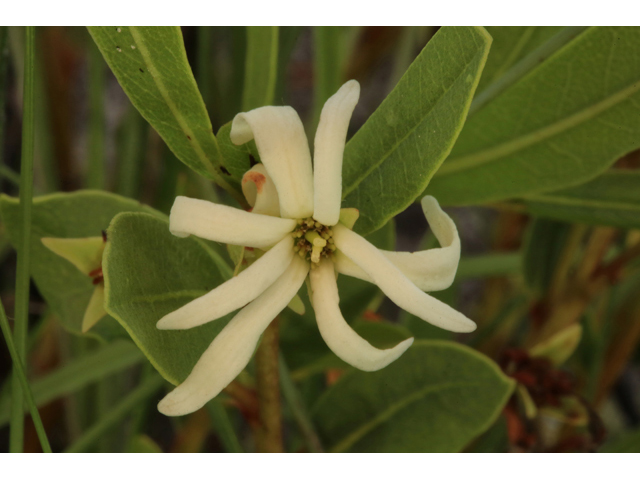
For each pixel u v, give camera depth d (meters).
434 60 0.10
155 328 0.10
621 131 0.13
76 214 0.14
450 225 0.10
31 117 0.11
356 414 0.16
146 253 0.11
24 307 0.11
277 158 0.10
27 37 0.11
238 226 0.10
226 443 0.16
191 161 0.11
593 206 0.16
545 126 0.14
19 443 0.12
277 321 0.12
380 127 0.11
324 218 0.10
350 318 0.16
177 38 0.10
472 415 0.15
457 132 0.10
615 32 0.12
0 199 0.13
